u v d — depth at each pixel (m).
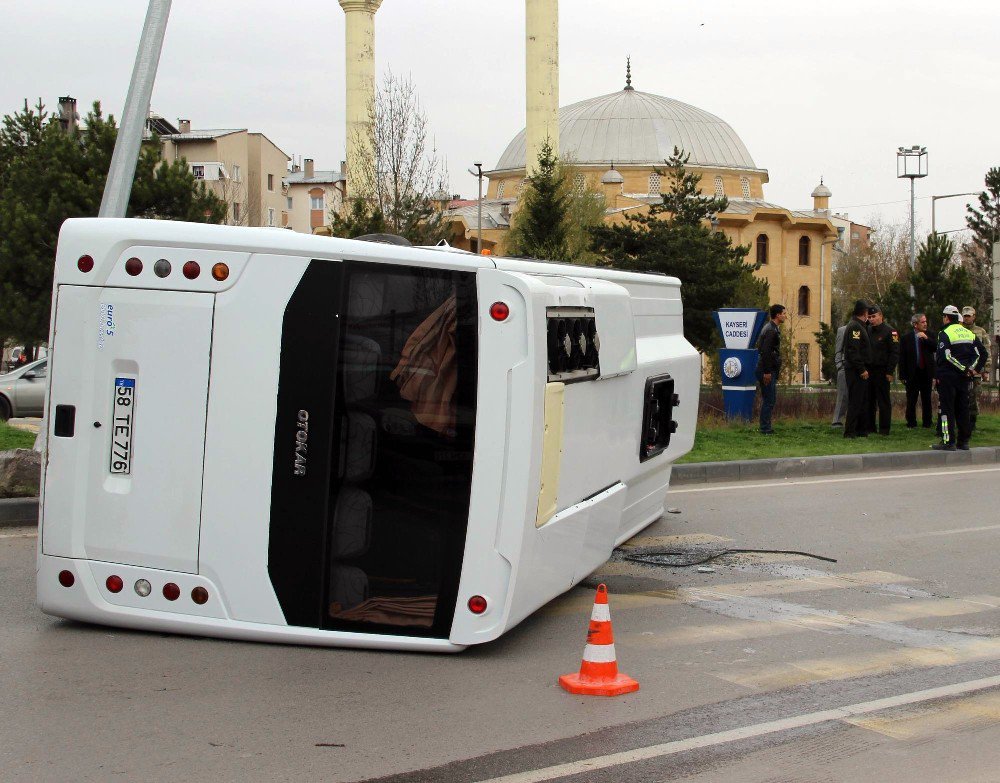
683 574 8.74
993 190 71.81
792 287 80.25
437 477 6.15
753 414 20.33
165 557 6.30
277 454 6.18
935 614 7.63
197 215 27.95
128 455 6.31
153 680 5.74
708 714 5.45
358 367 6.16
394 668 6.04
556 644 6.63
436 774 4.61
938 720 5.44
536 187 42.41
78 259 6.29
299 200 88.19
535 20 47.78
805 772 4.74
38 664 5.97
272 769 4.63
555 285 6.76
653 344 9.77
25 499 10.24
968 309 16.95
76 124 34.56
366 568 6.21
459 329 6.12
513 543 6.10
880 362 17.67
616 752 4.90
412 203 26.73
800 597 8.05
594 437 7.41
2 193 32.12
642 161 78.94
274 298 6.16
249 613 6.28
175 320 6.22
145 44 11.51
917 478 14.49
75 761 4.68
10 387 23.08
